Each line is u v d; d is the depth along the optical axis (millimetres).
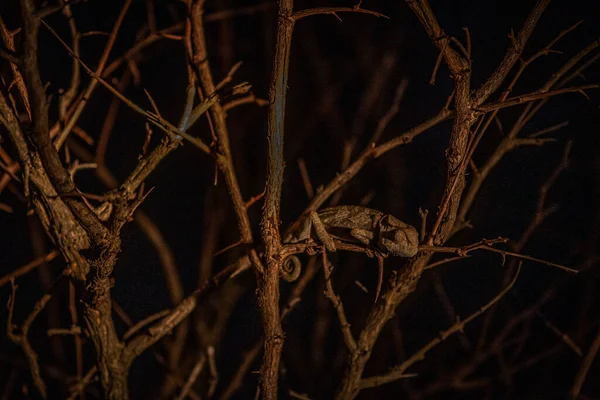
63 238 2980
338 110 5129
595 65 4734
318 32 5301
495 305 4227
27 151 2840
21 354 4270
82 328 3203
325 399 4512
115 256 2912
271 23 5109
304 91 5184
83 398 3725
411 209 4887
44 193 2893
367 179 4906
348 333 3449
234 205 3271
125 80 4211
